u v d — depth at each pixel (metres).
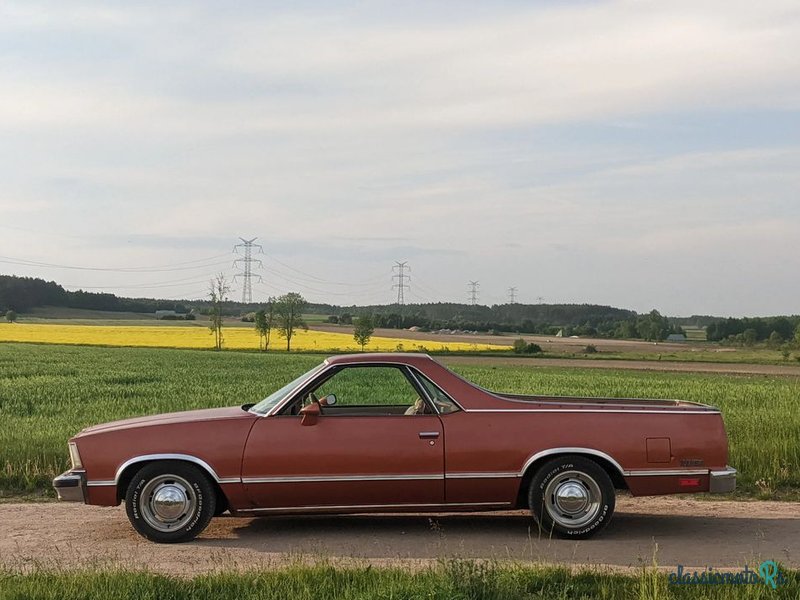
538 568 5.37
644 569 5.20
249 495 7.05
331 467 7.04
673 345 123.00
